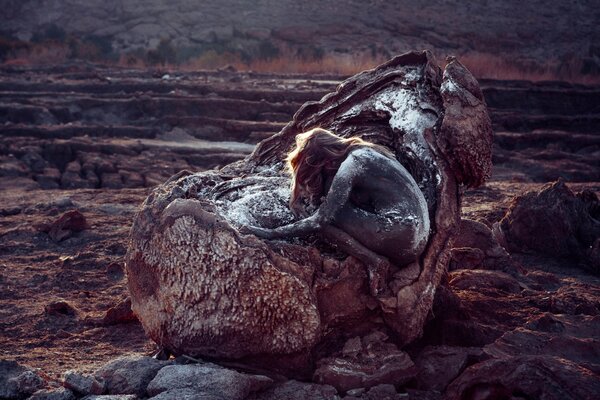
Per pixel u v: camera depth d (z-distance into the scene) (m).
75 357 5.76
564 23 46.44
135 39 44.03
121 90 24.86
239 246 4.70
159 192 5.33
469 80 5.39
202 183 5.44
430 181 5.27
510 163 18.41
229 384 4.44
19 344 6.17
